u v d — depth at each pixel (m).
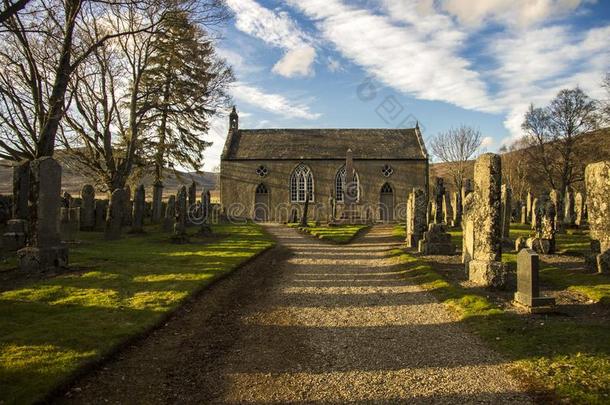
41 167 12.15
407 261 15.50
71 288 10.30
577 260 15.29
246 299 10.55
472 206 12.52
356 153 48.16
